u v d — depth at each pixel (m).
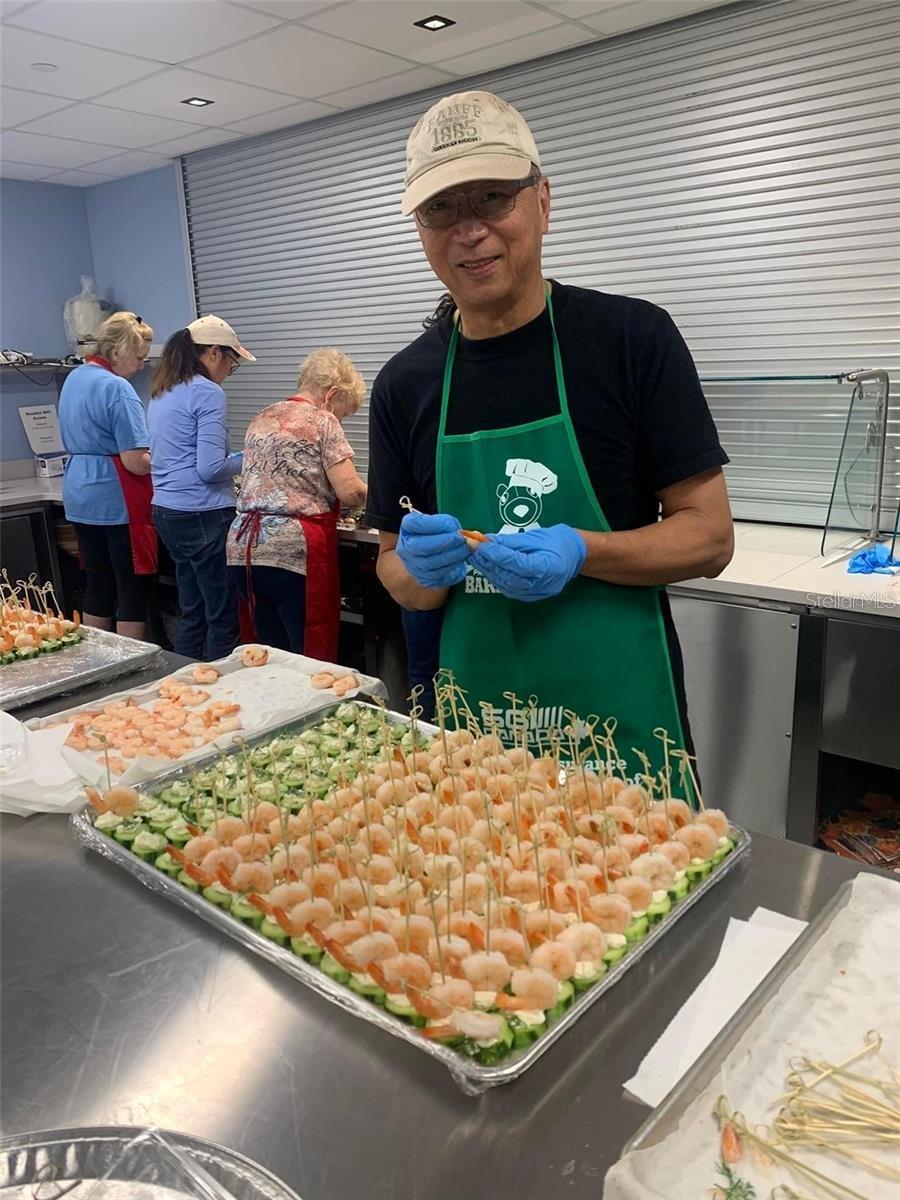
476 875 1.01
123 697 1.85
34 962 1.01
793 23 2.66
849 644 2.20
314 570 3.22
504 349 1.48
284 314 4.46
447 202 1.32
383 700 1.87
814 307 2.82
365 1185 0.71
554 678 1.52
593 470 1.48
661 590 1.56
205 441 3.58
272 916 1.02
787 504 2.93
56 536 4.95
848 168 2.67
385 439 1.67
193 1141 0.74
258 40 2.92
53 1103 0.81
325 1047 0.86
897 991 0.87
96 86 3.35
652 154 3.04
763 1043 0.81
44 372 5.39
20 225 5.04
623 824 1.11
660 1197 0.62
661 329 1.42
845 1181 0.69
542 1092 0.79
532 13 2.76
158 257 5.00
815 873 1.08
